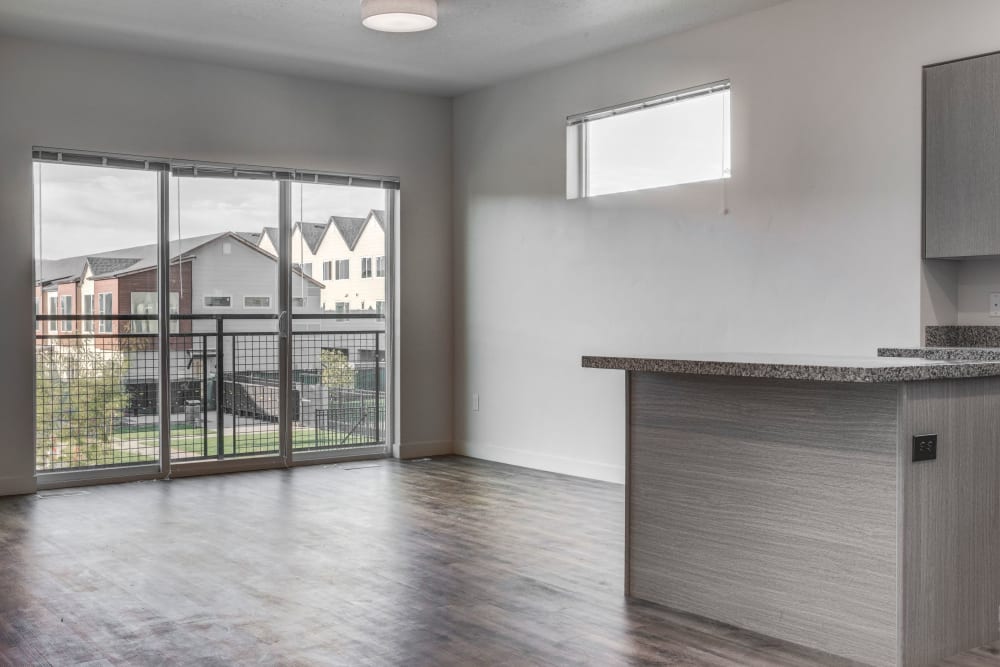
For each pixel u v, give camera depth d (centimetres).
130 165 615
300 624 329
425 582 381
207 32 571
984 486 308
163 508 532
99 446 613
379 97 714
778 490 317
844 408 298
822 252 498
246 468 667
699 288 562
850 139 485
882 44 471
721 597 334
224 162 648
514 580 384
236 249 662
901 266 464
